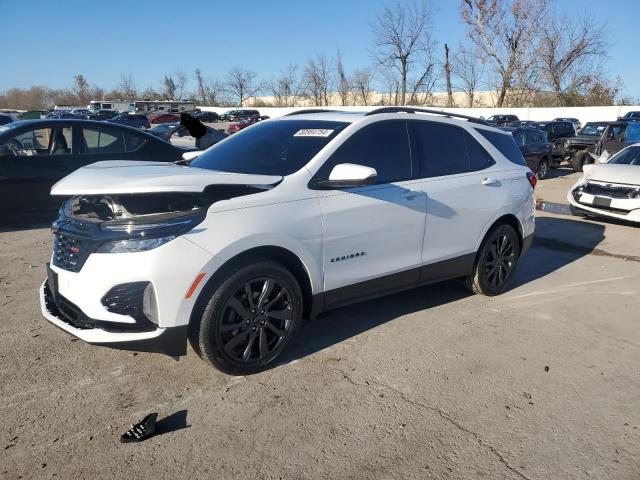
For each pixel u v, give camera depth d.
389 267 4.24
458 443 2.94
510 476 2.68
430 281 4.69
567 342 4.29
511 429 3.08
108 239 3.13
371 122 4.25
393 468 2.72
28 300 4.89
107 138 8.27
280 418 3.13
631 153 10.02
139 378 3.54
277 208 3.54
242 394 3.37
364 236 4.01
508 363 3.89
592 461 2.81
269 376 3.60
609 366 3.89
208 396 3.34
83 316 3.23
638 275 6.20
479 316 4.79
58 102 84.94
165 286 3.11
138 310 3.12
